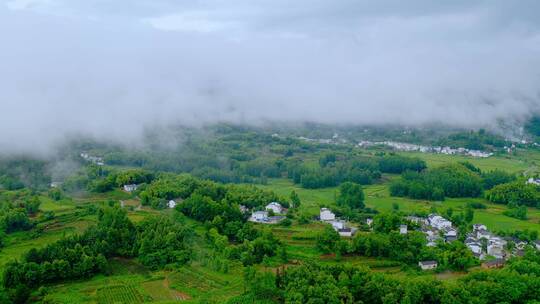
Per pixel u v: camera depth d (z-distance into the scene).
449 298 175.62
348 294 176.25
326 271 194.62
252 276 189.00
